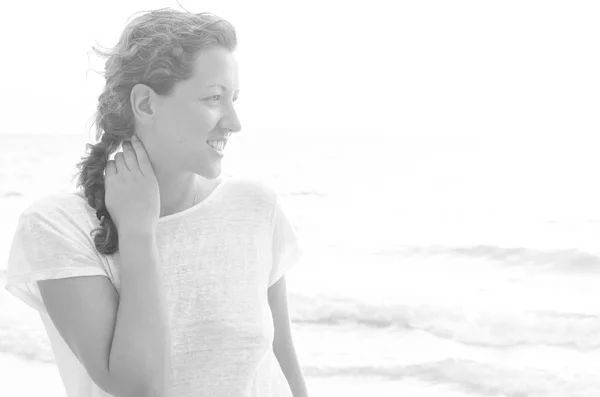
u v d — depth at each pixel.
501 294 10.88
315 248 14.20
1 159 32.19
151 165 1.71
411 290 11.09
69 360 1.77
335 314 10.30
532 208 16.64
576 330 9.41
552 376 8.33
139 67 1.66
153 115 1.67
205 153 1.68
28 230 1.66
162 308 1.62
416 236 14.66
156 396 1.61
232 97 1.71
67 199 1.71
